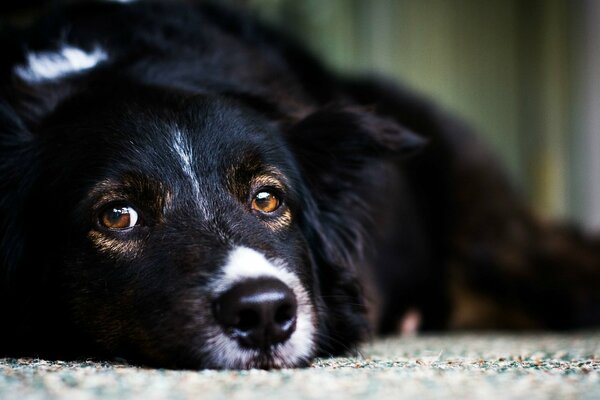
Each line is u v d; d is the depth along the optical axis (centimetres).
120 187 51
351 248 61
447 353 54
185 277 48
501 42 129
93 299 51
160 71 61
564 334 83
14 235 54
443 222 87
